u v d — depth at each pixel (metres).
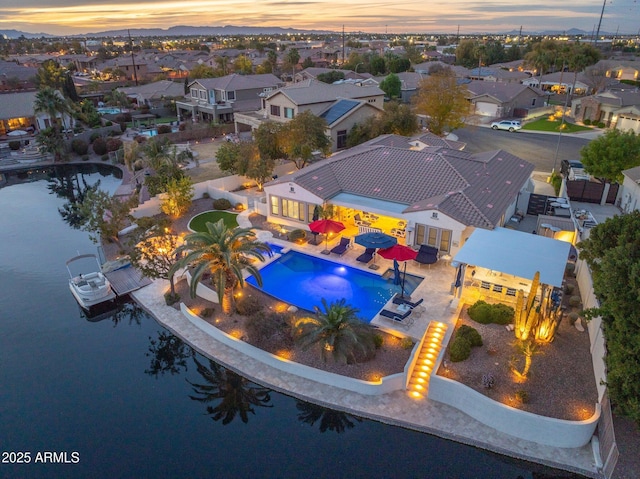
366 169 36.28
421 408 18.89
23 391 21.62
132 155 52.53
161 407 20.52
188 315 25.67
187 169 53.62
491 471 16.45
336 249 31.20
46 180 56.53
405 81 97.56
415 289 26.44
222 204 40.91
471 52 144.88
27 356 24.22
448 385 18.55
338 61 183.75
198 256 23.47
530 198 36.28
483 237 25.81
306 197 34.00
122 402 20.88
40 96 62.94
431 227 29.36
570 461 16.34
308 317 22.78
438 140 45.91
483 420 18.05
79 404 20.78
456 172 33.31
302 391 20.02
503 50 147.50
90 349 24.70
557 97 92.44
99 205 34.41
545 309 21.23
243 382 21.28
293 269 29.86
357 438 17.98
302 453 17.61
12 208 47.16
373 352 21.16
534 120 77.44
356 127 56.19
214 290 26.55
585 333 22.03
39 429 19.34
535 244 25.09
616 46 174.50
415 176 34.12
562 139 62.69
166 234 28.62
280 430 18.75
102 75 135.38
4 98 73.81
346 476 16.48
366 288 27.30
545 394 18.22
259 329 22.52
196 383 21.89
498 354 20.56
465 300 25.11
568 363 19.94
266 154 45.38
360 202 32.59
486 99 81.25
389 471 16.62
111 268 31.48
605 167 38.47
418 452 17.27
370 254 30.34
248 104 77.31
